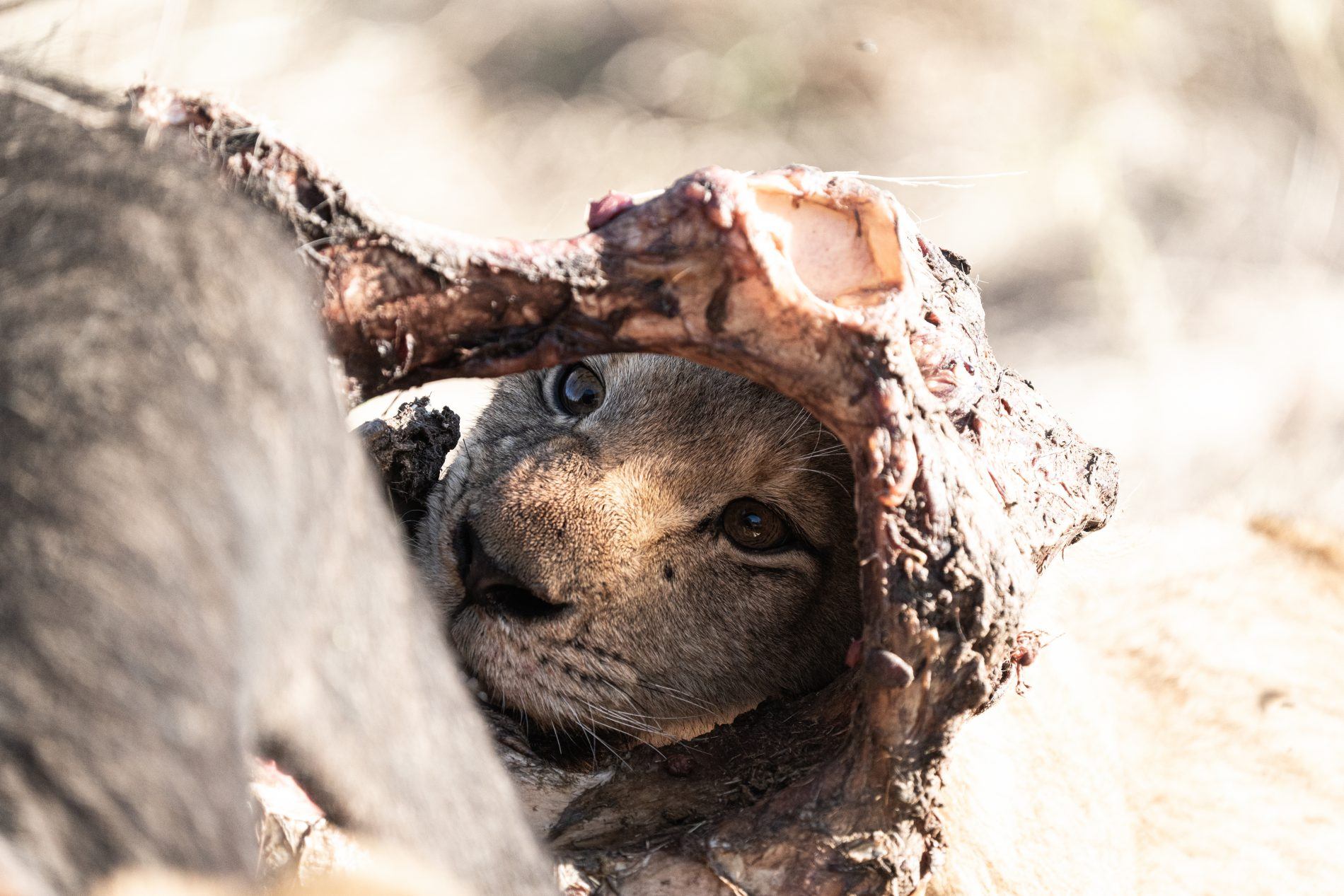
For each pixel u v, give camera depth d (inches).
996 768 274.1
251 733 144.3
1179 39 719.7
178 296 148.9
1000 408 210.5
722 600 277.9
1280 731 376.2
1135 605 402.6
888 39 739.4
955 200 684.1
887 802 198.5
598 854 210.2
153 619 135.6
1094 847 298.0
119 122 167.9
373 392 185.9
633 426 273.1
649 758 233.5
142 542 136.9
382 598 159.6
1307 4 674.8
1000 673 202.8
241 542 142.7
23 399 140.1
